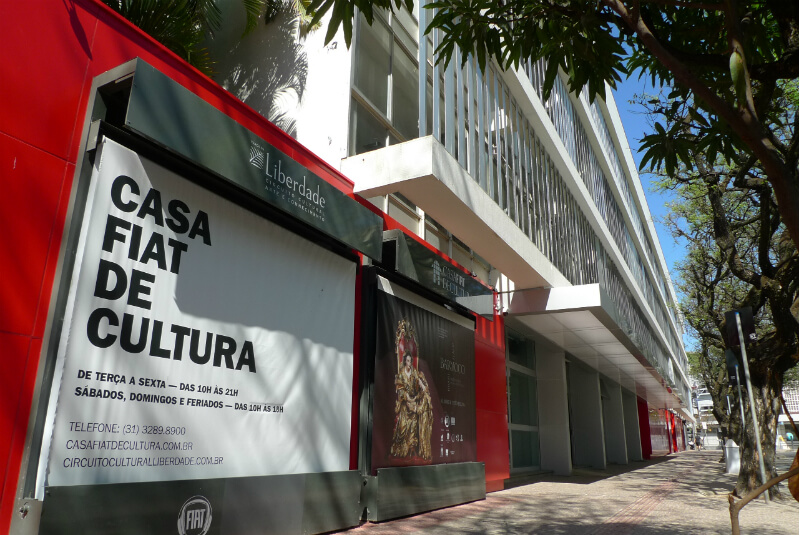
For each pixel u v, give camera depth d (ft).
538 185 46.96
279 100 31.94
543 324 48.37
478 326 39.88
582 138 67.36
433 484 28.96
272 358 20.18
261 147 19.63
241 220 19.80
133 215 15.99
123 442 14.88
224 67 34.94
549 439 59.57
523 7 16.07
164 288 16.65
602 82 16.02
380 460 25.23
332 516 21.62
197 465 16.87
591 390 75.15
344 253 24.80
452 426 32.37
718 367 101.19
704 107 16.28
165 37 27.71
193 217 17.94
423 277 29.76
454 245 41.98
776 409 39.68
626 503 34.14
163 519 15.30
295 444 20.62
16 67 14.25
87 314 14.43
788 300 35.94
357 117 30.58
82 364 14.15
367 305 26.43
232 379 18.48
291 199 20.81
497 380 41.91
